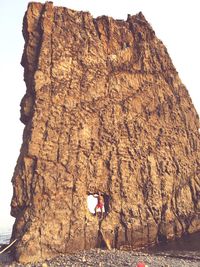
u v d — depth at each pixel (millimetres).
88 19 40188
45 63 37031
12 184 34594
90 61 38781
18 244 31609
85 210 34938
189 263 30969
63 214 33906
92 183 35875
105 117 37812
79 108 37062
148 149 38656
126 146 37812
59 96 36625
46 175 34281
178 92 42125
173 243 36969
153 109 40125
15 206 33875
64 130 35969
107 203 36375
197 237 37812
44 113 35750
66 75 37438
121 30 41562
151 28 43000
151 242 36438
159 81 41469
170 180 38625
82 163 35844
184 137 40844
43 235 32531
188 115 41875
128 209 36250
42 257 31875
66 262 30609
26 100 36875
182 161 39875
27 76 38500
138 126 38844
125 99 39188
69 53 38156
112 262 29734
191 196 39250
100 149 36875
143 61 41312
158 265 29234
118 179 36750
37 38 38438
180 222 37781
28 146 34438
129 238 35594
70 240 33438
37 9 39125
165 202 37781
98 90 38312
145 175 37750
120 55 40562
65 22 38969
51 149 35094
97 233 34781
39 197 33625
